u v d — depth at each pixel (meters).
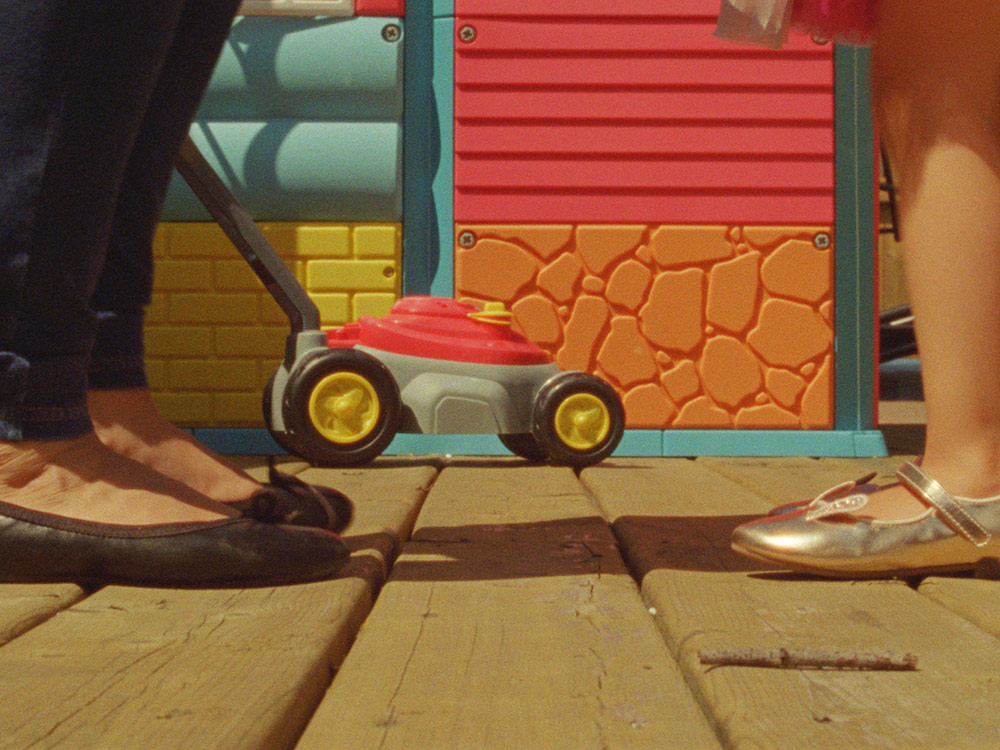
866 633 0.81
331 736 0.58
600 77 2.51
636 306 2.52
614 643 0.78
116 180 0.90
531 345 2.23
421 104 2.54
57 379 0.94
